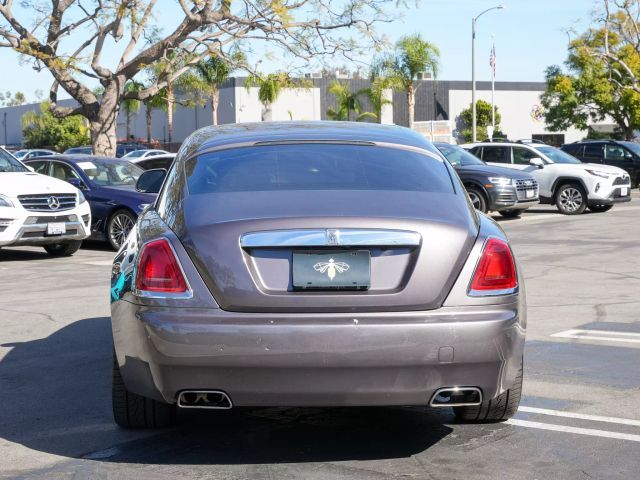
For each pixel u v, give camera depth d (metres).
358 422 4.87
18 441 4.57
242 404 3.95
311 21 28.36
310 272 3.95
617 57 47.12
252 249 3.98
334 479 3.96
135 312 4.07
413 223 4.01
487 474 4.02
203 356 3.88
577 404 5.20
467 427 4.77
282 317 3.87
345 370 3.86
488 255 4.07
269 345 3.84
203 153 4.76
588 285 10.21
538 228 18.14
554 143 82.62
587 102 60.97
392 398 3.92
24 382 5.85
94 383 5.81
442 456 4.27
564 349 6.77
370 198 4.21
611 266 11.91
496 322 3.96
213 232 4.02
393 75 60.66
